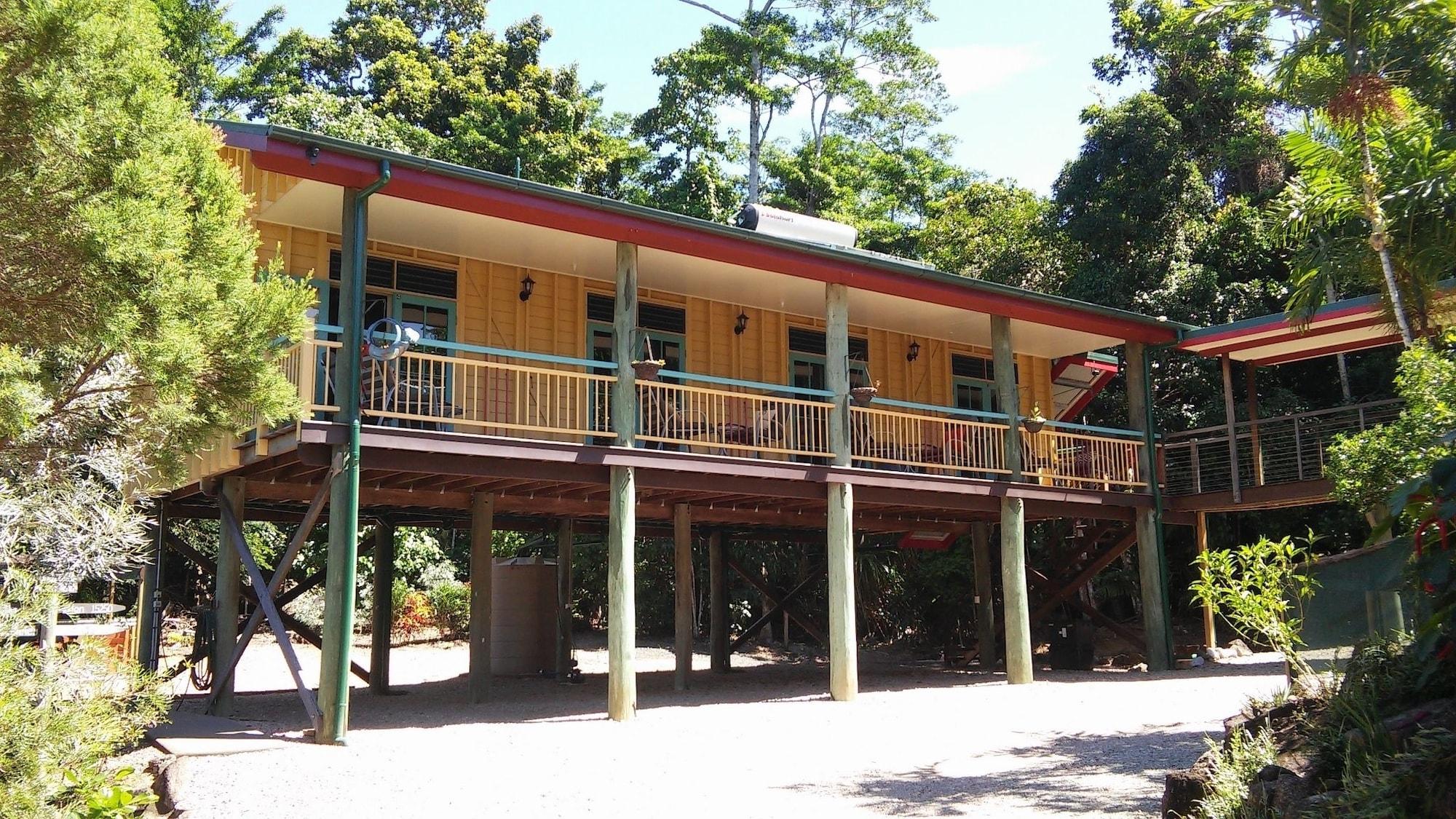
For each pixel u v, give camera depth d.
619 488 11.45
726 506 15.59
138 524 6.24
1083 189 25.38
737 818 6.95
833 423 13.26
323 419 11.91
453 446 10.44
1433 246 10.06
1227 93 25.58
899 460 13.91
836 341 13.28
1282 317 15.06
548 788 7.89
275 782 8.03
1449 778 4.20
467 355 13.20
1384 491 7.44
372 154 9.80
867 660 21.05
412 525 16.27
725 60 34.91
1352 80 10.04
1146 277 24.23
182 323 6.67
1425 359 7.61
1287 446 19.17
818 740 9.98
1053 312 15.28
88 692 4.76
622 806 7.31
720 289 14.75
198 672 13.77
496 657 17.30
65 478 6.21
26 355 6.62
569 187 32.03
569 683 16.05
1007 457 14.75
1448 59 10.38
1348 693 5.32
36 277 6.48
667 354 14.90
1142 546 16.23
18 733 4.32
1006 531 14.57
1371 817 4.19
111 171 6.62
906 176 38.88
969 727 10.62
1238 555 7.64
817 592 23.28
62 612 12.49
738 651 22.69
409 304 12.86
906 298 14.90
